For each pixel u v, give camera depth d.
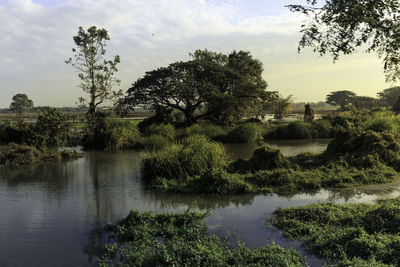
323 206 7.21
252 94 28.53
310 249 5.28
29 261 5.39
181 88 25.25
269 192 9.30
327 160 12.67
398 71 7.51
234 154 17.45
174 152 11.50
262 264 4.72
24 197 9.45
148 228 6.41
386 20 6.77
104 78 26.61
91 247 5.89
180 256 4.96
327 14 7.03
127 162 15.25
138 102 27.75
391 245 4.84
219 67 27.42
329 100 87.19
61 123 18.53
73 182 11.29
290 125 25.50
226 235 6.16
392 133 13.55
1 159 14.75
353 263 4.29
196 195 9.22
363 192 9.04
